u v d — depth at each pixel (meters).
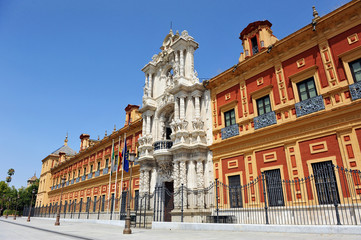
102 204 33.38
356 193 12.27
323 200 13.36
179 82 22.34
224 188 18.56
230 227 13.37
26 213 58.44
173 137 21.59
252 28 20.92
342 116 13.53
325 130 14.07
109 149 35.88
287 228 11.39
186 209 19.08
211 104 21.55
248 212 16.44
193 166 20.30
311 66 15.35
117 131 34.00
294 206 14.30
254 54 18.84
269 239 9.41
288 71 16.62
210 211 18.66
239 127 18.73
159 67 27.94
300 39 16.17
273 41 20.62
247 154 17.75
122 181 28.52
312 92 15.23
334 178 13.30
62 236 12.30
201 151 20.44
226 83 20.66
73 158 46.00
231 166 18.62
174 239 10.39
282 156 15.77
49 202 53.34
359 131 12.84
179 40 23.89
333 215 12.70
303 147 14.87
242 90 19.28
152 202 23.81
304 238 9.37
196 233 12.96
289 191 14.88
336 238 9.01
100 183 35.69
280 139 16.03
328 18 14.71
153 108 26.64
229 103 19.83
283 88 16.59
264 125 17.03
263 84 17.98
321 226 10.48
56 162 58.22
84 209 37.59
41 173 62.41
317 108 14.55
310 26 15.42
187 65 23.61
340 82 13.96
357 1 13.62
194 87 22.03
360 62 13.49
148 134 25.84
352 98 13.25
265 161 16.58
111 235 12.81
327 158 13.69
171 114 25.94
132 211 26.66
